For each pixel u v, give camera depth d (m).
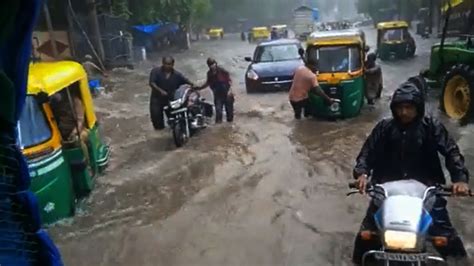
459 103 10.40
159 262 5.11
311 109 11.44
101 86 18.47
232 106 11.60
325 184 7.15
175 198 6.89
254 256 5.14
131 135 10.84
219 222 6.02
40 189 5.69
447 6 11.61
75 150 6.69
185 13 40.84
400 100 4.14
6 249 2.46
